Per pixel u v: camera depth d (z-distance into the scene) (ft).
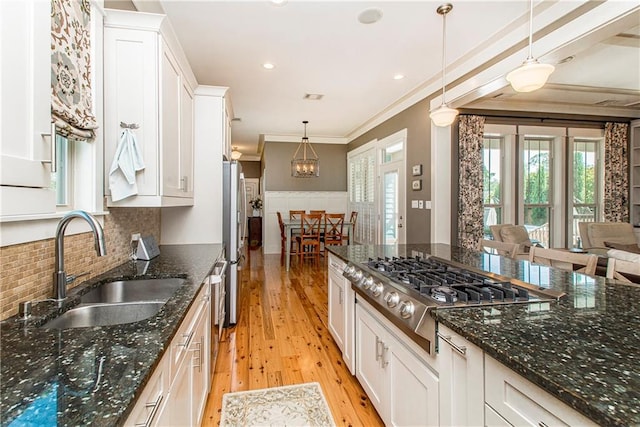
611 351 2.64
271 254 24.36
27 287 3.82
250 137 25.08
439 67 11.60
